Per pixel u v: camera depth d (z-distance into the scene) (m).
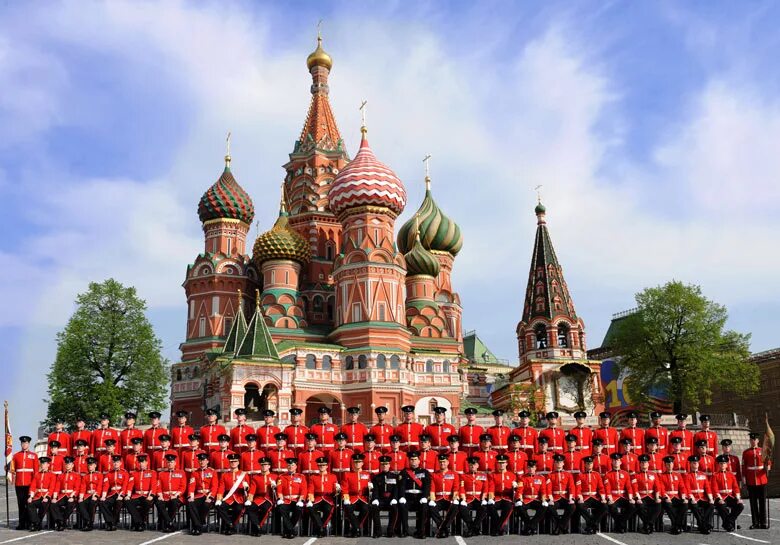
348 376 68.81
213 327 75.94
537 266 84.62
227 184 81.00
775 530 24.69
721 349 65.94
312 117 93.62
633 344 67.50
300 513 22.75
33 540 21.53
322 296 81.50
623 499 23.95
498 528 23.22
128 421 27.92
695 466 24.62
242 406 59.00
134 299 66.56
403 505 22.70
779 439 70.31
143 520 24.06
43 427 61.38
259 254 77.31
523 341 83.06
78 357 62.53
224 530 23.39
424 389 71.00
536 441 26.23
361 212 76.06
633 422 27.83
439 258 93.06
